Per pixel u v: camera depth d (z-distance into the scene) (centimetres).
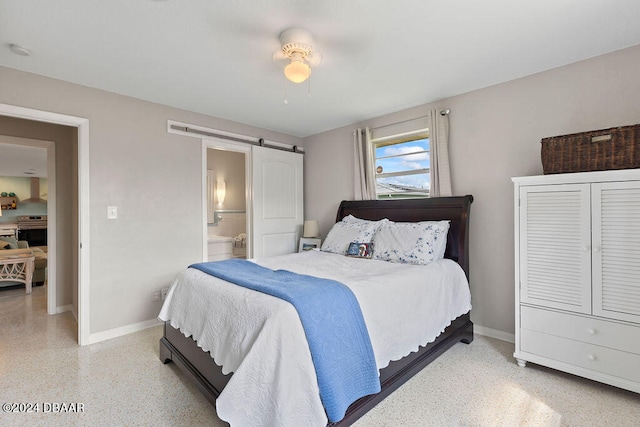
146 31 189
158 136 313
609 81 221
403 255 265
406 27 188
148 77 254
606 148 193
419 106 327
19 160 589
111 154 283
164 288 316
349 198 397
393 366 188
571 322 203
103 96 279
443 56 224
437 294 230
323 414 133
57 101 255
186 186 333
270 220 410
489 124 279
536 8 170
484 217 283
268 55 220
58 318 336
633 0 163
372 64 235
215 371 170
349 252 304
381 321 179
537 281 218
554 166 215
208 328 175
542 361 215
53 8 166
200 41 201
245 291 172
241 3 164
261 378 133
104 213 279
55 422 168
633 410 175
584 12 174
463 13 175
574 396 189
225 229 524
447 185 299
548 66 242
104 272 279
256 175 396
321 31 191
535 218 219
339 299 163
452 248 285
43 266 483
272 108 333
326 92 290
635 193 180
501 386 201
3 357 243
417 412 175
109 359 240
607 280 189
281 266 254
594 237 194
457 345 263
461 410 177
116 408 180
